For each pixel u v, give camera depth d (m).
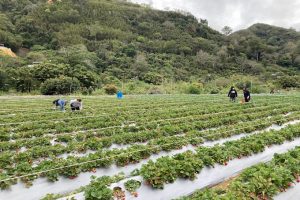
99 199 8.42
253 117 23.14
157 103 34.91
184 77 88.56
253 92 69.81
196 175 10.93
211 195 8.42
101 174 11.36
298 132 16.86
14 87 54.03
